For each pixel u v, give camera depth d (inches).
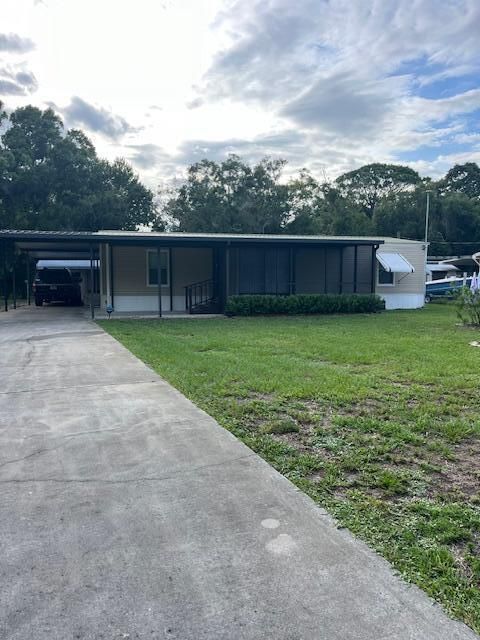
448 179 2561.5
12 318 625.0
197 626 77.7
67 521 110.9
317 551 98.8
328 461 146.9
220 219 1695.4
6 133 1314.0
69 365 297.4
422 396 224.8
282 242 678.5
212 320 605.9
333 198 2039.9
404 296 831.1
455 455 153.5
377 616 79.8
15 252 848.9
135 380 255.3
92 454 151.8
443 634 75.7
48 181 1300.4
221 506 118.1
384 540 103.2
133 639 75.0
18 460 146.9
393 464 146.3
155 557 96.8
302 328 510.9
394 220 2060.8
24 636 75.4
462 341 408.8
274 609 81.6
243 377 257.8
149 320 603.2
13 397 220.8
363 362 309.0
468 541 103.8
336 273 803.4
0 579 89.7
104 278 746.2
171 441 163.3
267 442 162.1
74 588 87.1
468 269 1412.4
